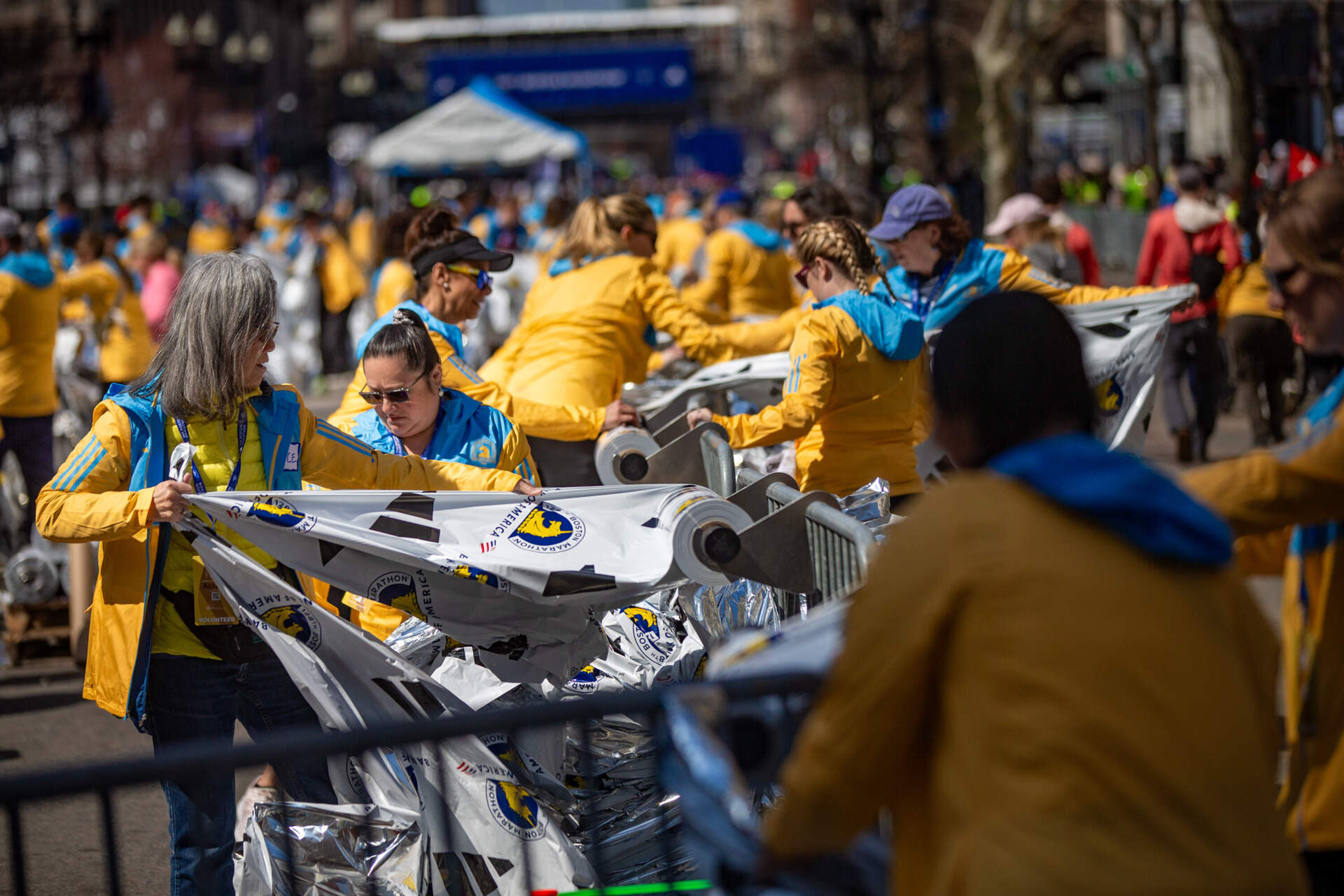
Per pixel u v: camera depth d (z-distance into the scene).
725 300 15.99
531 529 5.95
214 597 5.55
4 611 11.80
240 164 106.31
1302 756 3.89
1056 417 3.03
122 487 5.56
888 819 3.69
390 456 6.21
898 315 7.39
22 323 13.16
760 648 3.64
